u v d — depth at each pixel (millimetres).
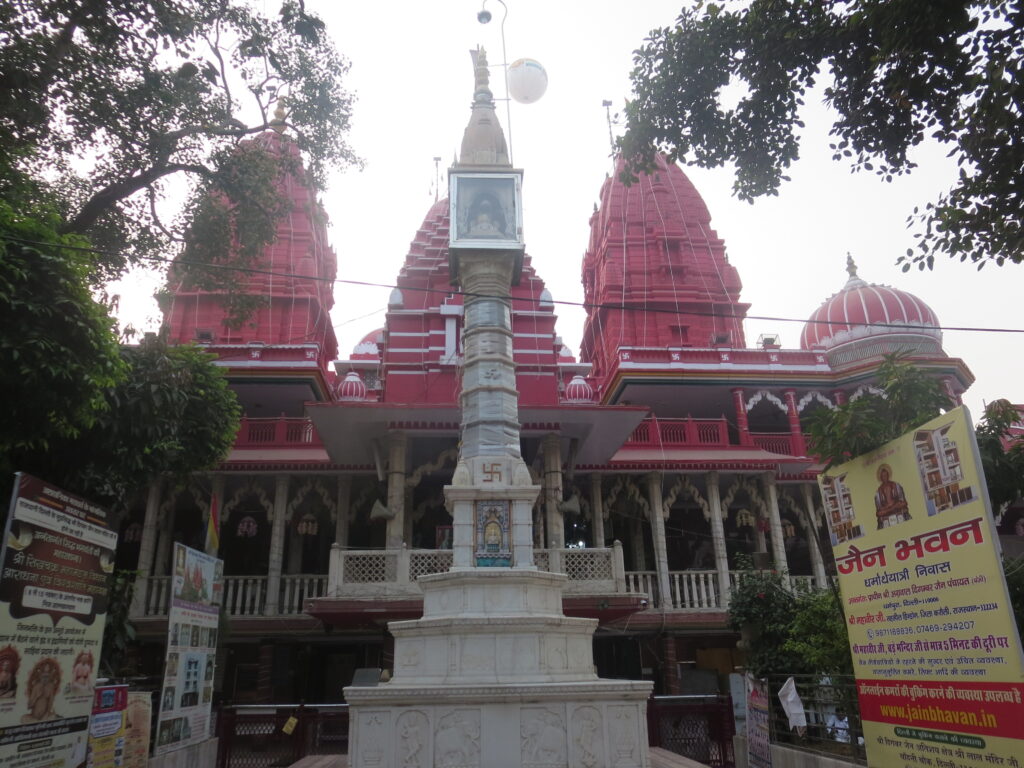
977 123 8383
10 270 8133
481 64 16234
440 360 23344
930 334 28375
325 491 22688
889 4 8273
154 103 14227
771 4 9953
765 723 12625
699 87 10906
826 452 10250
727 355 26969
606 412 20062
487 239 13953
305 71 16531
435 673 10969
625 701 10555
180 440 13227
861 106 9977
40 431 9172
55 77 12484
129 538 22875
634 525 25328
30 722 7625
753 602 14727
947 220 8953
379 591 17312
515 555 12234
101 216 15492
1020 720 7039
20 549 7562
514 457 13000
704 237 33031
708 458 23562
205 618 12672
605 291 31547
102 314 9117
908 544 8703
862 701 9438
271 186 17344
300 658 21469
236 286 18109
